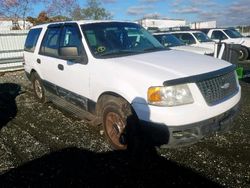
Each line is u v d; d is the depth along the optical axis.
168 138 3.24
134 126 3.54
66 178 3.44
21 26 27.64
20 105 6.65
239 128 4.71
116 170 3.56
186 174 3.41
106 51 4.26
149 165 3.64
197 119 3.25
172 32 12.02
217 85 3.48
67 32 4.88
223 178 3.29
